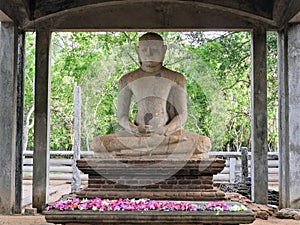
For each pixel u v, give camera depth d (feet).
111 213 19.31
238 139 63.05
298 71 28.48
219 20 29.40
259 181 29.25
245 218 19.25
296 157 28.25
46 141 29.19
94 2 28.68
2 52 28.53
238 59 50.26
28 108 64.08
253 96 29.55
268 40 51.67
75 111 41.04
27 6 28.22
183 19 29.37
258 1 28.81
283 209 27.55
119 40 49.08
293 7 27.14
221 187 36.65
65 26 29.37
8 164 28.22
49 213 19.34
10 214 28.04
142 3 29.37
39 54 29.45
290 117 28.40
